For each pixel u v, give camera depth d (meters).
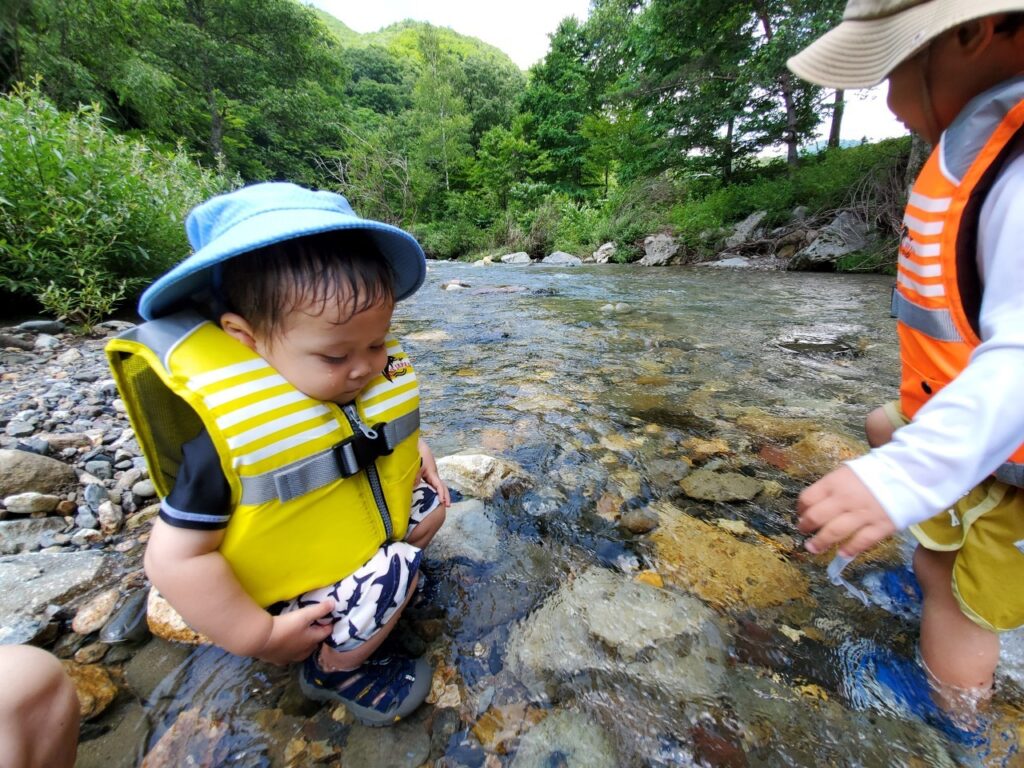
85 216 3.15
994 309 0.64
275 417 0.70
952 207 0.72
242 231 0.67
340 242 0.71
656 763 0.73
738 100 11.12
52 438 1.69
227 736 0.77
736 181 12.77
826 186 9.18
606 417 1.98
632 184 13.82
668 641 0.94
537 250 14.36
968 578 0.78
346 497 0.79
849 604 1.02
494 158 22.44
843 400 2.14
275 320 0.68
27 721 0.54
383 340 0.78
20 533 1.23
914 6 0.72
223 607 0.68
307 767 0.73
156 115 14.27
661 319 3.94
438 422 1.94
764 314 4.11
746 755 0.74
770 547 1.21
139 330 0.68
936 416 0.61
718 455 1.67
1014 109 0.64
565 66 23.91
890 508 0.61
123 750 0.75
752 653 0.91
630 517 1.33
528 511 1.36
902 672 0.87
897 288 0.92
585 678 0.87
